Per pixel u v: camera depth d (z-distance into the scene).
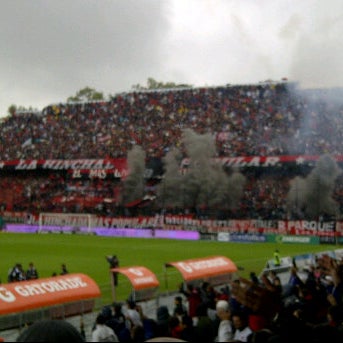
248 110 95.50
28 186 99.75
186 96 101.81
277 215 78.44
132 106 104.19
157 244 68.00
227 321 10.12
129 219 83.19
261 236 73.00
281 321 6.55
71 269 45.56
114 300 24.56
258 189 85.06
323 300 11.80
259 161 86.19
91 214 87.69
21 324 17.78
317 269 21.61
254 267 42.91
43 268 46.59
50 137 104.75
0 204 98.31
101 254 56.66
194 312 16.72
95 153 97.94
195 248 62.81
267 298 8.52
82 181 97.06
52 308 18.67
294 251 59.09
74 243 68.62
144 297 23.73
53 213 90.50
